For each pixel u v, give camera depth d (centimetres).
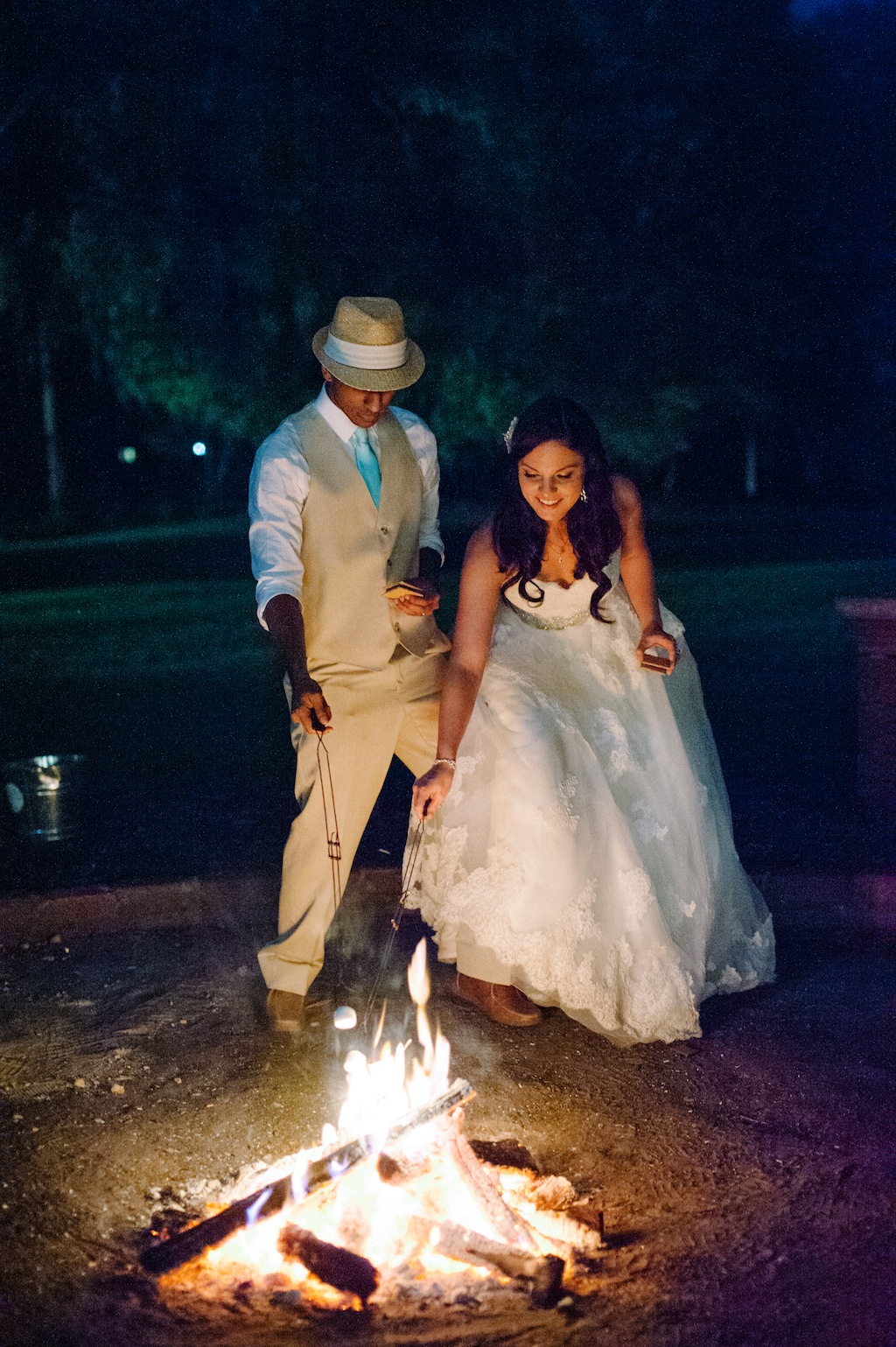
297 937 445
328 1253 303
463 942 436
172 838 672
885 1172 350
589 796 429
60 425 3531
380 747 448
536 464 418
